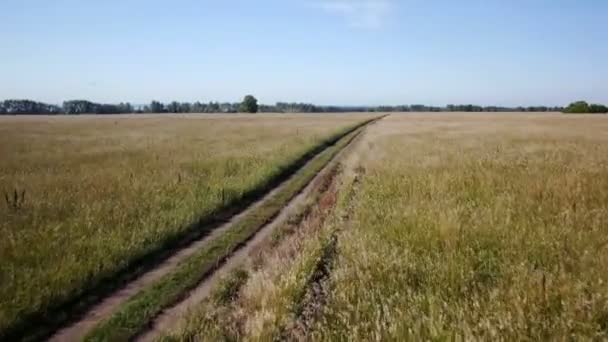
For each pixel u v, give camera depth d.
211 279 6.51
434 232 6.79
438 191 10.21
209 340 4.30
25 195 10.89
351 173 15.43
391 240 6.74
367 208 9.17
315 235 7.62
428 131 40.88
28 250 6.98
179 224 8.95
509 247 6.21
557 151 19.16
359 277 5.30
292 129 44.84
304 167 18.89
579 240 6.13
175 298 5.84
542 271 5.06
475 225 7.16
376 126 55.34
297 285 5.27
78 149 23.81
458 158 16.58
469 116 100.62
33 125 60.22
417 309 4.40
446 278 5.20
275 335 4.27
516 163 14.52
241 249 7.97
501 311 4.15
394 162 16.14
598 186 9.62
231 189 12.47
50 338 4.89
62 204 9.93
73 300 5.82
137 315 5.36
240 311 4.98
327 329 4.12
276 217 10.37
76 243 7.34
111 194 11.04
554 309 4.30
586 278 4.88
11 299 5.45
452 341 3.79
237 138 32.47
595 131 38.62
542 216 7.59
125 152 21.72
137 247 7.50
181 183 12.70
